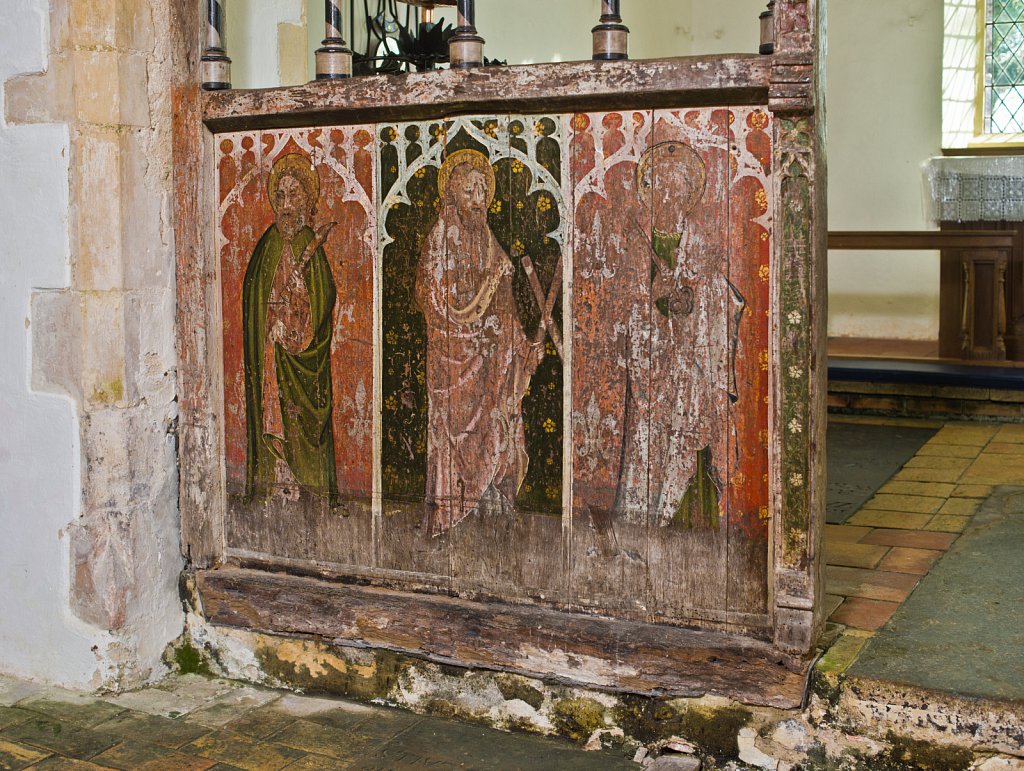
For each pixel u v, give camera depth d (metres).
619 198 2.73
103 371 3.13
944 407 6.42
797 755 2.61
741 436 2.66
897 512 4.27
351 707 3.08
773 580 2.65
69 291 3.11
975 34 9.11
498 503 2.95
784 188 2.51
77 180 3.05
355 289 3.06
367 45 5.06
